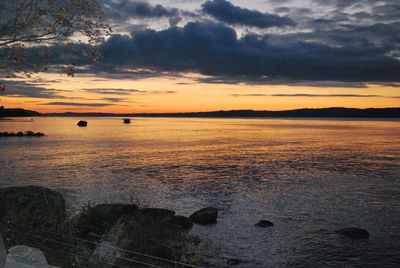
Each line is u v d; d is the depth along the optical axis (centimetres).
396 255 1811
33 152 7094
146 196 3198
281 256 1767
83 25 981
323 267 1645
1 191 1411
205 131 18575
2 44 902
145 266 1245
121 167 5153
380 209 2784
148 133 15888
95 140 10938
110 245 1236
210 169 5069
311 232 2177
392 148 8988
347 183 3978
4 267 758
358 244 1970
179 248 1678
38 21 929
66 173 4472
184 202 2984
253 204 2927
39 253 846
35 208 1361
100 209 1606
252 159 6431
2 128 18538
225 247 1844
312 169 5128
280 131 19138
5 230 1064
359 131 19700
